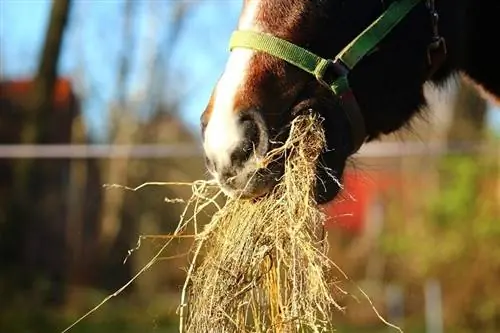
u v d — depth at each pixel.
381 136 3.14
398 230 12.31
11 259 11.17
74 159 13.48
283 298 2.79
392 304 11.76
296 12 2.74
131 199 15.79
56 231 12.23
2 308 10.51
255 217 2.79
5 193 11.27
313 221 2.72
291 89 2.71
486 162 11.09
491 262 10.88
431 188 12.13
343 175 2.84
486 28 3.18
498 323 10.89
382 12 2.81
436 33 2.89
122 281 13.71
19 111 12.51
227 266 2.82
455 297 10.99
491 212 10.98
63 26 12.15
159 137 19.50
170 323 11.05
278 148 2.69
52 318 10.73
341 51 2.76
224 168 2.69
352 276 12.48
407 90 2.90
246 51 2.73
